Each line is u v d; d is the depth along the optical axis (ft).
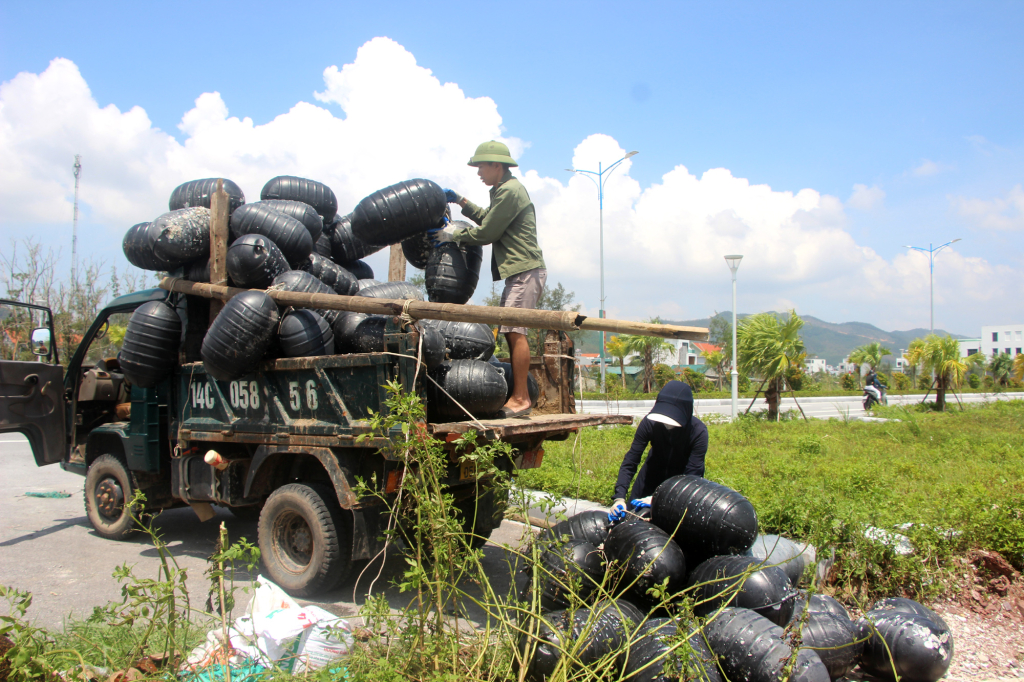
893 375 179.11
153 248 20.10
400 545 16.65
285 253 19.99
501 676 10.82
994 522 18.79
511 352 18.72
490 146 19.10
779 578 11.82
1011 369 190.80
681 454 15.40
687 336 13.64
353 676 10.39
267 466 18.57
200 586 18.30
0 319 52.49
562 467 32.73
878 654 12.12
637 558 12.25
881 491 22.11
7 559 20.86
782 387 73.97
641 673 9.96
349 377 16.31
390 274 25.03
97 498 23.56
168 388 21.62
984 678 12.91
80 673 10.01
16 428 23.17
